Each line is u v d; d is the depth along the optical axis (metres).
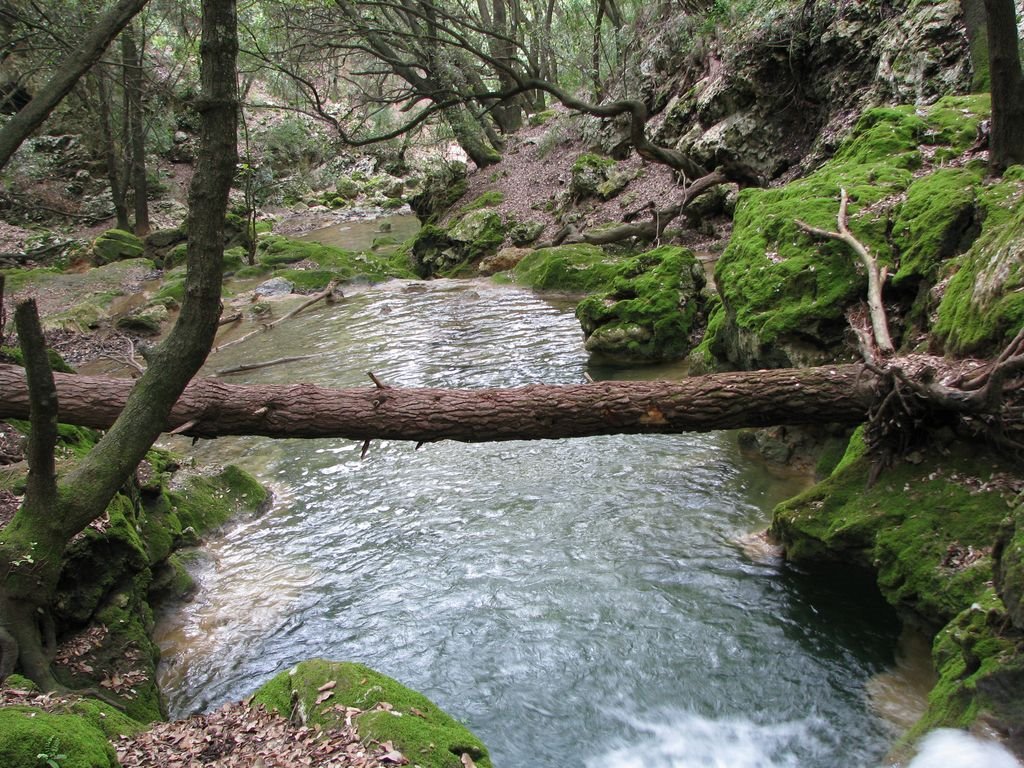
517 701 4.90
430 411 6.24
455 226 21.61
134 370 6.91
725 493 7.21
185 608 6.21
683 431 6.23
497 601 5.91
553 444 8.75
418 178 37.25
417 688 5.08
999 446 5.16
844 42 14.55
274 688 4.18
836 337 7.35
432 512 7.44
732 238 9.24
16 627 4.37
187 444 9.74
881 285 6.99
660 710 4.74
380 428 6.29
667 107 19.55
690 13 19.98
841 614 5.41
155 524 6.27
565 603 5.82
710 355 9.29
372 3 15.23
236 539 7.36
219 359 13.81
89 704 3.92
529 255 18.47
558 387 6.30
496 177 24.25
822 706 4.65
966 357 5.70
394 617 5.85
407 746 3.52
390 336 14.23
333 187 37.59
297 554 6.95
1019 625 3.74
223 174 4.37
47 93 7.09
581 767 4.37
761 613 5.51
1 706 3.70
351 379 11.61
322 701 3.94
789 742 4.42
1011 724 3.69
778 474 7.45
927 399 5.34
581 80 23.38
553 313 14.62
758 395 6.06
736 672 5.00
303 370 12.40
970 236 6.90
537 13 25.45
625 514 7.00
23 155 28.06
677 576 6.01
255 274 21.53
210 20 4.12
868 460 5.84
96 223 30.14
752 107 16.05
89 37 7.21
